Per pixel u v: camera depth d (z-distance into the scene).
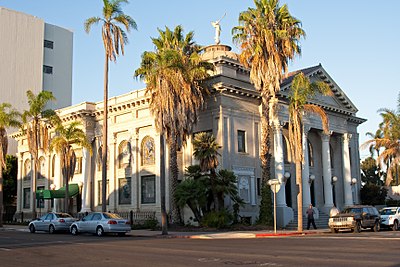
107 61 33.69
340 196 45.94
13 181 58.03
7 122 42.72
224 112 35.75
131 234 29.05
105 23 33.81
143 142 40.81
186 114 32.03
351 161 48.62
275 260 13.06
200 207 33.06
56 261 14.32
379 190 47.88
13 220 53.16
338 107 45.47
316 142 44.75
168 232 30.30
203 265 12.29
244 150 37.00
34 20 70.38
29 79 68.25
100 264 13.26
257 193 37.25
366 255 14.05
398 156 45.44
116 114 43.06
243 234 26.86
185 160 37.72
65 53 75.06
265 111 33.78
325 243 19.30
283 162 38.00
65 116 45.28
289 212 36.31
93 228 28.23
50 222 31.61
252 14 33.81
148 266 12.45
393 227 32.00
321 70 44.12
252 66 33.19
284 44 32.91
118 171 42.41
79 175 45.94
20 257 15.70
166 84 30.62
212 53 40.19
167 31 35.12
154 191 39.03
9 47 66.81
